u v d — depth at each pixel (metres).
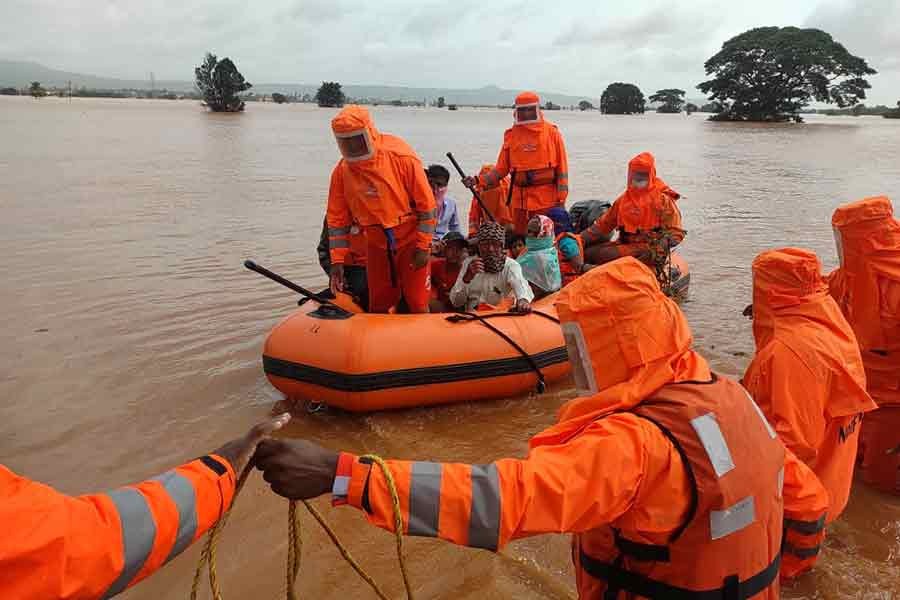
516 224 8.51
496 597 3.26
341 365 4.95
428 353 5.09
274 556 3.53
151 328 6.73
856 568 3.43
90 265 8.98
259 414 5.13
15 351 6.11
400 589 3.31
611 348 2.03
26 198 14.24
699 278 8.99
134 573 1.62
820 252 10.66
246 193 15.96
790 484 2.77
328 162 24.19
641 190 7.67
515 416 5.17
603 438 1.88
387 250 5.71
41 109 64.44
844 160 28.25
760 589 2.07
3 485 1.54
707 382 2.05
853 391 3.02
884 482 4.09
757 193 17.81
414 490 1.83
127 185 16.70
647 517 1.90
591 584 2.20
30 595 1.47
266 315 7.18
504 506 1.81
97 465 4.39
